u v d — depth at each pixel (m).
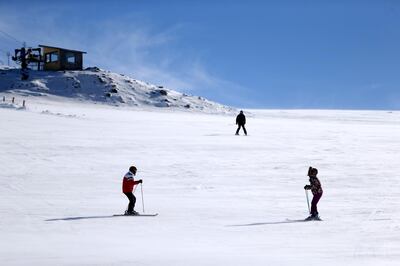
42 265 10.98
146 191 23.06
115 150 34.28
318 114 104.25
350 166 29.38
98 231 15.47
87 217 17.75
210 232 15.20
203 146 36.78
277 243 13.44
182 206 19.72
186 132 45.91
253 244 13.34
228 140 40.50
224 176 26.56
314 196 16.97
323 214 17.83
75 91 99.69
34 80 103.94
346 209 18.61
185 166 29.31
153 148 35.41
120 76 113.38
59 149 34.00
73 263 11.16
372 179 25.30
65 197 21.64
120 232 15.30
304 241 13.62
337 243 13.23
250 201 20.69
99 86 102.56
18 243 13.70
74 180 25.34
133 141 38.47
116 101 95.38
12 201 20.55
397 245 12.82
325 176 26.25
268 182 25.02
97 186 24.12
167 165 29.61
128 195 18.20
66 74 108.56
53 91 98.88
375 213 17.72
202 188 23.66
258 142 39.62
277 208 19.22
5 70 116.19
